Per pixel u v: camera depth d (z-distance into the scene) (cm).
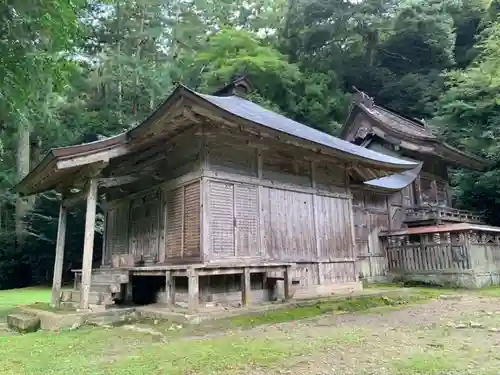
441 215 1753
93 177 915
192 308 777
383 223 1741
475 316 798
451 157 1956
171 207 999
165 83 3059
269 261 991
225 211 925
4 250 2416
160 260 1004
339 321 777
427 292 1274
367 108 2203
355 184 1454
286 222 1060
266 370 430
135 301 1026
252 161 1015
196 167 924
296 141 962
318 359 471
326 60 3391
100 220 2459
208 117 818
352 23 3300
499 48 2055
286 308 888
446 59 3162
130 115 2969
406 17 3145
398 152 2089
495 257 1580
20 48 946
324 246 1151
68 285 2266
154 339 646
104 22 3291
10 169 2534
